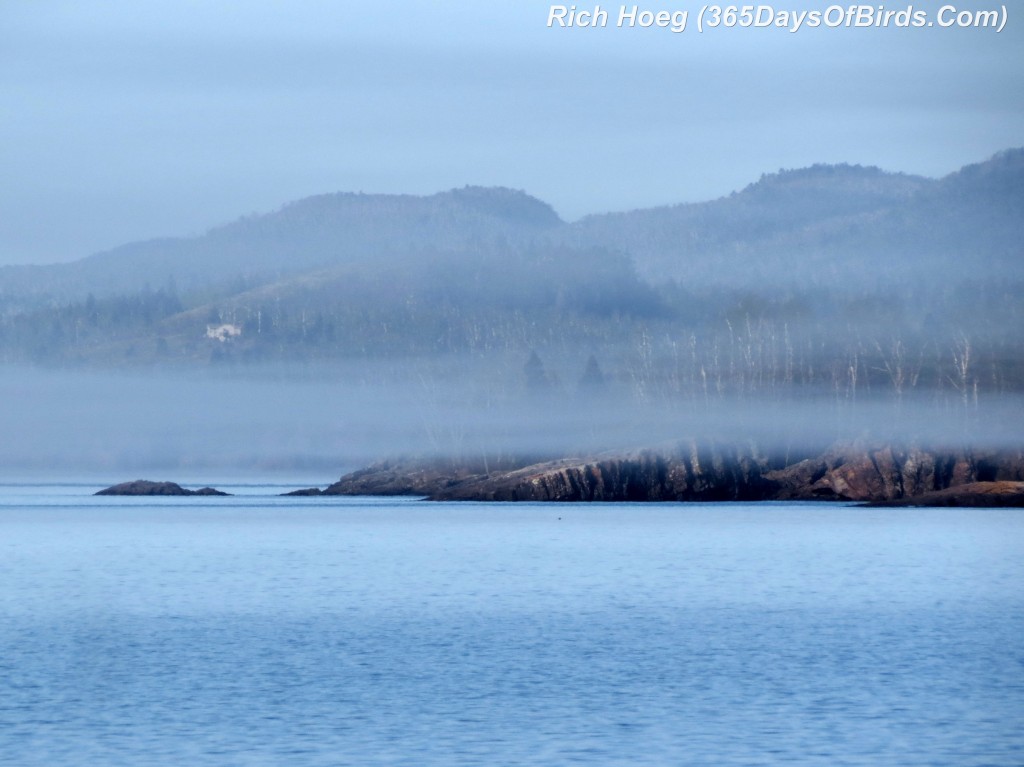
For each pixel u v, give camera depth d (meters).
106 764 183.12
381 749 191.50
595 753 189.38
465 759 186.12
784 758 186.75
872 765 183.00
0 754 188.75
